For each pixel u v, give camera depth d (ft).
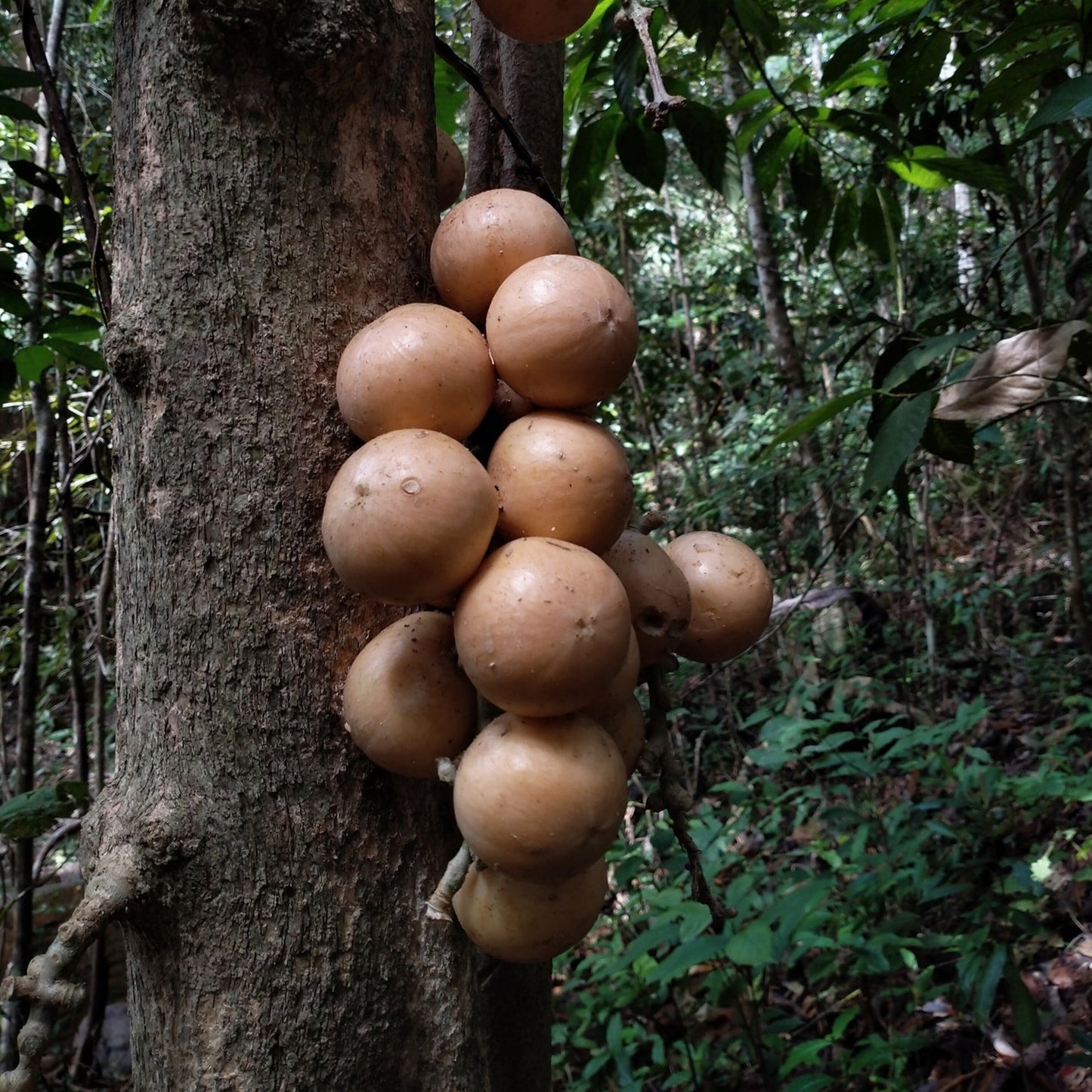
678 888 12.10
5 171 15.20
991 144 12.16
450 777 4.04
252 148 4.39
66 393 13.58
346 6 4.36
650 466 25.52
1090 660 17.81
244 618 4.32
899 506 9.66
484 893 4.25
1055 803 14.60
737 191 12.82
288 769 4.31
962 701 19.13
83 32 18.39
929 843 13.78
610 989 12.27
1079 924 12.42
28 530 11.45
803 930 10.96
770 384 24.71
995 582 21.42
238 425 4.35
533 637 3.65
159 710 4.36
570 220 22.03
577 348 4.09
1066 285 13.33
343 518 3.76
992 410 6.56
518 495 4.07
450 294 4.67
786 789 16.65
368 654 4.23
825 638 20.35
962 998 11.46
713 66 22.22
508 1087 5.47
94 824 4.41
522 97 7.23
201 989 4.23
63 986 3.80
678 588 4.63
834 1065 11.43
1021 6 10.53
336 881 4.35
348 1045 4.30
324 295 4.47
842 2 13.04
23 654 10.99
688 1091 11.80
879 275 21.47
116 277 4.68
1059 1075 10.64
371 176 4.62
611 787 3.94
